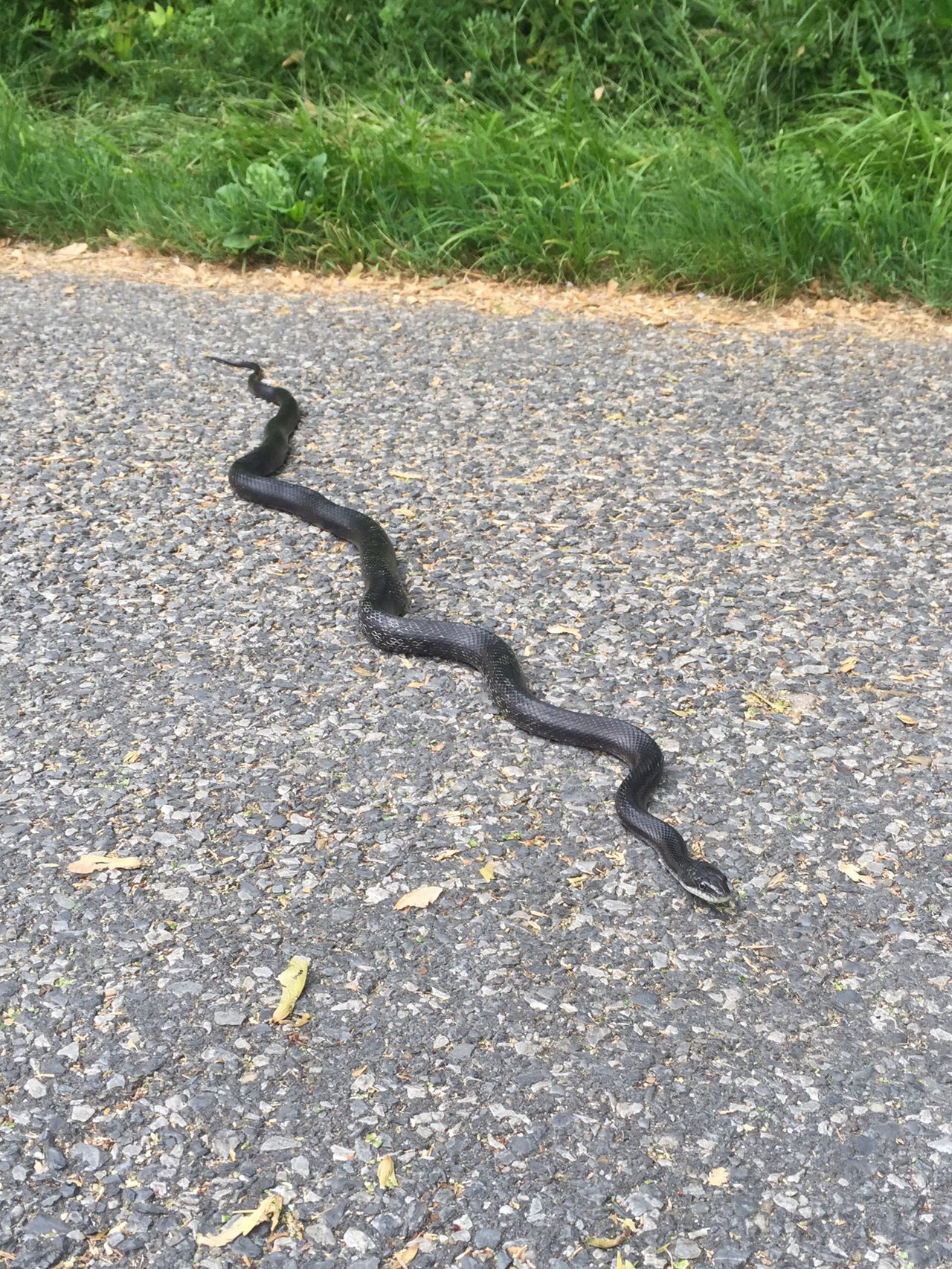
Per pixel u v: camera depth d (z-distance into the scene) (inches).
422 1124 32.6
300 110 94.2
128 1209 30.7
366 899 38.8
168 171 94.7
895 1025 35.3
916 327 75.8
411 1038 34.7
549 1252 30.0
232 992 35.9
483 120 93.5
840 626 50.7
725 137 87.1
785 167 85.3
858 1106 33.1
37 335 76.3
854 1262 29.9
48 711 46.1
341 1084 33.5
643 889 39.4
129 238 92.1
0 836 40.8
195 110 104.7
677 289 82.2
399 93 99.9
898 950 37.5
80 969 36.5
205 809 41.9
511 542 56.2
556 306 80.7
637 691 47.5
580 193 84.9
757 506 58.6
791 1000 36.0
